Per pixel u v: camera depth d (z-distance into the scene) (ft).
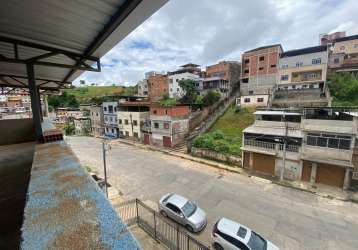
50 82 26.48
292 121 48.08
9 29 9.89
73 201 3.91
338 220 30.50
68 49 12.69
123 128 98.37
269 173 48.14
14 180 10.16
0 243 5.85
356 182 40.14
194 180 46.44
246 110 86.69
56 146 9.72
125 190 42.01
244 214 32.45
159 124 78.59
